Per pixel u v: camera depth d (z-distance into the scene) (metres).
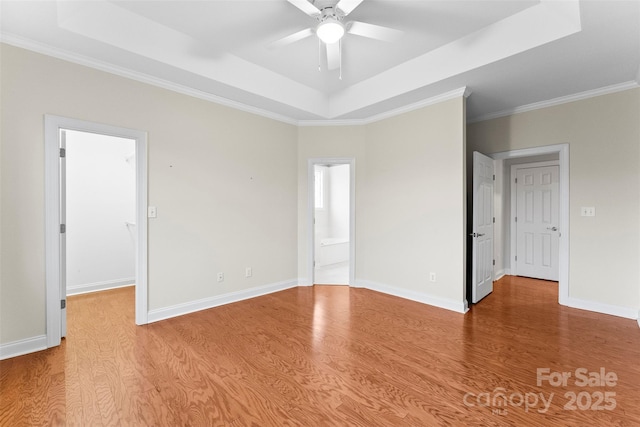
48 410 1.69
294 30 2.74
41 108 2.40
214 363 2.21
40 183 2.40
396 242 3.96
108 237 4.29
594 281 3.33
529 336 2.68
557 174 4.76
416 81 3.26
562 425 1.58
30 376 2.03
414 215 3.75
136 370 2.11
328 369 2.13
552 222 4.81
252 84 3.38
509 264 5.29
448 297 3.43
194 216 3.33
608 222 3.23
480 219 3.76
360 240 4.38
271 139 4.09
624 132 3.13
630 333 2.73
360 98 3.87
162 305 3.10
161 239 3.09
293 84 3.81
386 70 3.53
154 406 1.73
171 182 3.15
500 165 5.02
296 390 1.89
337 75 3.66
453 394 1.85
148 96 2.98
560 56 2.59
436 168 3.53
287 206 4.31
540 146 3.69
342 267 6.23
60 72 2.48
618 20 2.10
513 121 3.91
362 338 2.65
